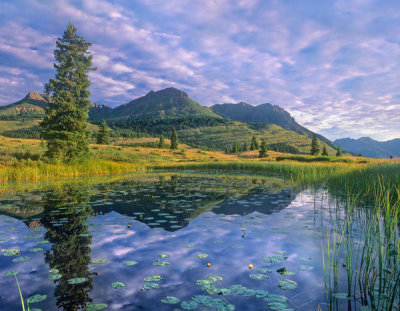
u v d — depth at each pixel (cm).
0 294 257
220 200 791
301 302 239
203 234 453
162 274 301
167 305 234
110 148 5406
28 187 1153
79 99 2711
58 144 2373
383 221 498
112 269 315
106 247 391
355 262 336
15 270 312
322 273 304
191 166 3497
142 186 1186
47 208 675
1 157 2541
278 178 1656
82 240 424
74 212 628
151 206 697
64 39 2770
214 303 237
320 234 450
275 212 623
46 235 451
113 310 227
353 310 226
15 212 630
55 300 245
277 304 234
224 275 297
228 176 1906
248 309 225
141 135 19538
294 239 425
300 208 665
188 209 659
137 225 511
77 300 244
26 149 3447
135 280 287
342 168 1424
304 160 4231
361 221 527
